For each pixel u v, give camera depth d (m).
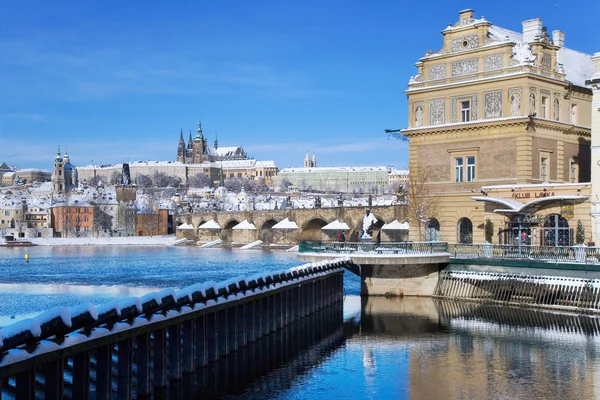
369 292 67.69
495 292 61.25
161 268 127.62
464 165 73.00
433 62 75.88
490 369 39.59
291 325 52.84
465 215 72.50
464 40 73.56
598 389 35.44
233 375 39.03
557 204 63.62
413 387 36.28
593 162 61.16
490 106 71.31
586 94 77.88
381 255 62.91
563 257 57.09
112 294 77.19
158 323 32.28
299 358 42.84
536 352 43.28
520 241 65.38
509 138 69.56
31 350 23.86
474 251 63.06
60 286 88.75
